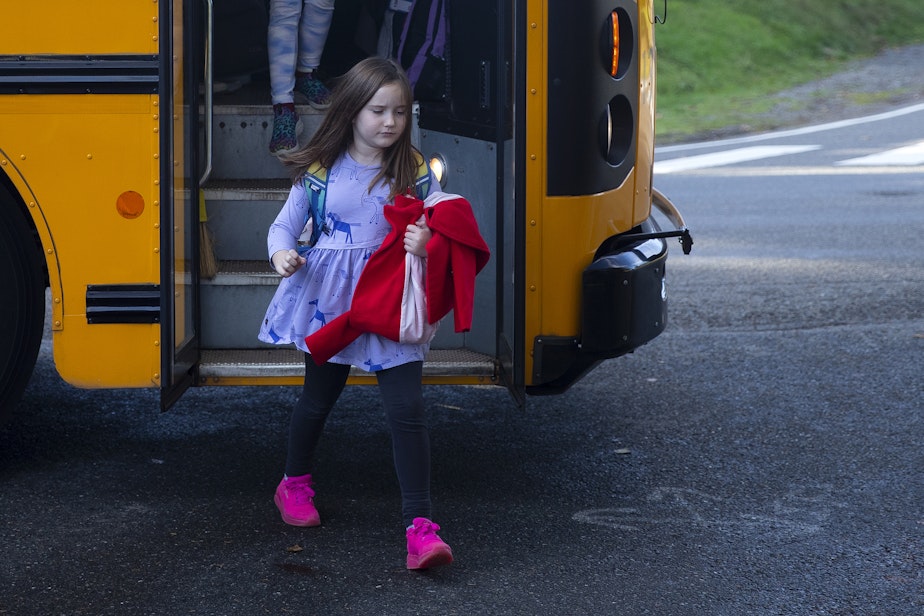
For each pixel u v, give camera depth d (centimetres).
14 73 483
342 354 459
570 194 510
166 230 470
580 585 450
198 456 591
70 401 675
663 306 560
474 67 546
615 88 515
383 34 650
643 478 570
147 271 501
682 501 541
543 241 512
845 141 2089
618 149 533
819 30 3391
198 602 429
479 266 448
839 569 468
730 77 2944
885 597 444
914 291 973
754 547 488
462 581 451
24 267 527
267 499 534
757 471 580
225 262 586
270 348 567
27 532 490
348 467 578
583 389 723
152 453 594
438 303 441
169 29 465
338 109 452
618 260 523
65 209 495
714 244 1190
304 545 482
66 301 502
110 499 530
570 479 568
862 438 629
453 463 589
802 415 668
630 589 447
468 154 557
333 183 459
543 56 499
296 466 498
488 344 549
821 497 545
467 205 441
